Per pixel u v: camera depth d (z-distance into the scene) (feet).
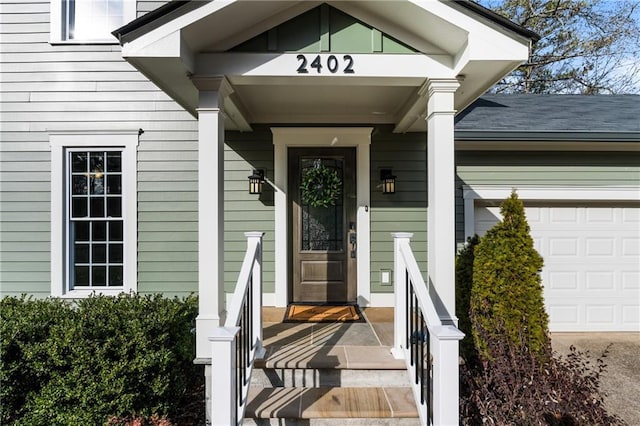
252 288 10.12
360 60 9.96
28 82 16.71
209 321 9.64
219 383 7.21
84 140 16.71
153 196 16.85
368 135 16.48
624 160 17.67
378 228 16.76
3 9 16.69
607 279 17.97
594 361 14.90
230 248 16.61
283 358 10.19
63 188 16.69
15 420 9.99
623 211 18.06
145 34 8.64
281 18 9.78
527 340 10.16
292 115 15.99
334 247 16.87
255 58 9.79
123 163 16.81
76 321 10.54
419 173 16.81
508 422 8.52
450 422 7.09
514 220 10.91
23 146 16.70
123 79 16.79
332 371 9.96
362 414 8.68
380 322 13.87
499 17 8.89
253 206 16.61
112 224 17.01
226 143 16.61
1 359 9.84
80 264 16.90
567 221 18.02
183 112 16.92
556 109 20.34
